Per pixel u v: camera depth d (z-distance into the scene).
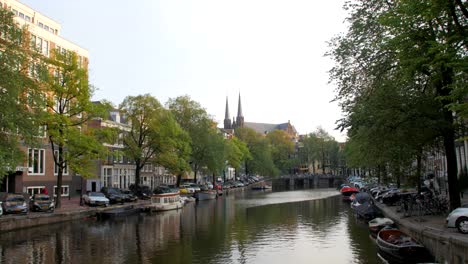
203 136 64.94
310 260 20.91
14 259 21.12
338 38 25.25
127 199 48.00
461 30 15.95
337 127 25.02
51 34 46.41
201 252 23.16
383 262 19.81
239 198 67.06
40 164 44.12
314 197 67.75
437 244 18.92
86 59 53.06
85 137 35.38
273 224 34.34
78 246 24.62
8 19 24.94
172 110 64.50
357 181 81.62
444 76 19.11
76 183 50.19
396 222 28.11
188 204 55.19
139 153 51.31
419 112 21.17
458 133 22.78
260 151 109.38
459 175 41.12
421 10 16.14
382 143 23.56
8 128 24.41
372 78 24.61
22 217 29.47
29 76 27.53
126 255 22.36
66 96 35.47
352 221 35.19
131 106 51.12
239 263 20.56
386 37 19.44
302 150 132.38
